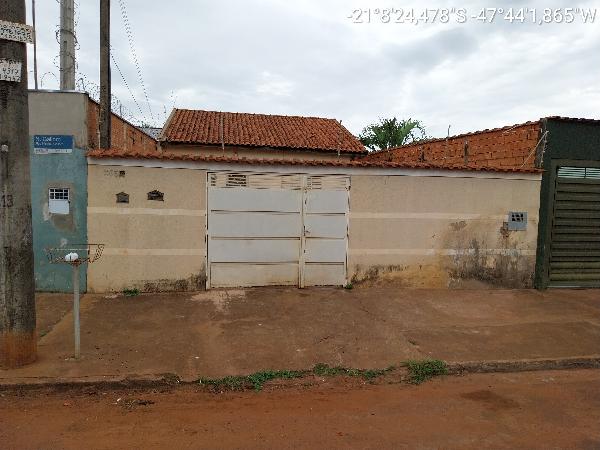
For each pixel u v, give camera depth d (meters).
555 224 9.45
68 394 4.66
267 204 8.46
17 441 3.74
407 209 8.93
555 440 3.99
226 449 3.70
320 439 3.90
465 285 9.27
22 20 4.77
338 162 8.57
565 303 8.52
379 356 5.83
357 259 8.87
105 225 7.92
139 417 4.23
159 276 8.19
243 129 16.98
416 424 4.23
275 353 5.80
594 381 5.43
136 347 5.78
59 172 7.77
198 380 4.99
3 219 4.82
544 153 9.20
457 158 12.18
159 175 8.02
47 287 7.96
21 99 4.82
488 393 5.01
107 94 9.03
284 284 8.71
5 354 4.95
